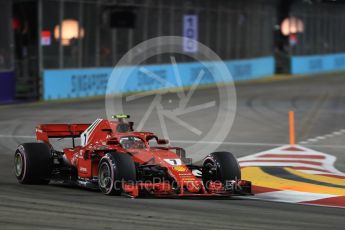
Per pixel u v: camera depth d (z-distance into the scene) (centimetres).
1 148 6725
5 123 8769
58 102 11831
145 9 14838
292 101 12900
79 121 9025
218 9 17475
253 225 3488
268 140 7775
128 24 13725
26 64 12319
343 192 4725
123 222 3456
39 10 12156
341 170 5828
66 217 3547
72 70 12662
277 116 10325
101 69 13375
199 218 3612
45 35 12269
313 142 7669
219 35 17562
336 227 3506
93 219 3509
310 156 6625
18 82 12269
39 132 4791
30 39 12294
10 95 11650
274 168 5853
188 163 4350
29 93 12238
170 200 4112
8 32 11562
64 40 12725
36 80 12125
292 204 4231
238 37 18550
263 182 5138
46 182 4759
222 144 7381
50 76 12238
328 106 12019
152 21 15075
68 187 4578
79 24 13088
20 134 7769
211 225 3444
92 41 13412
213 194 4103
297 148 7175
